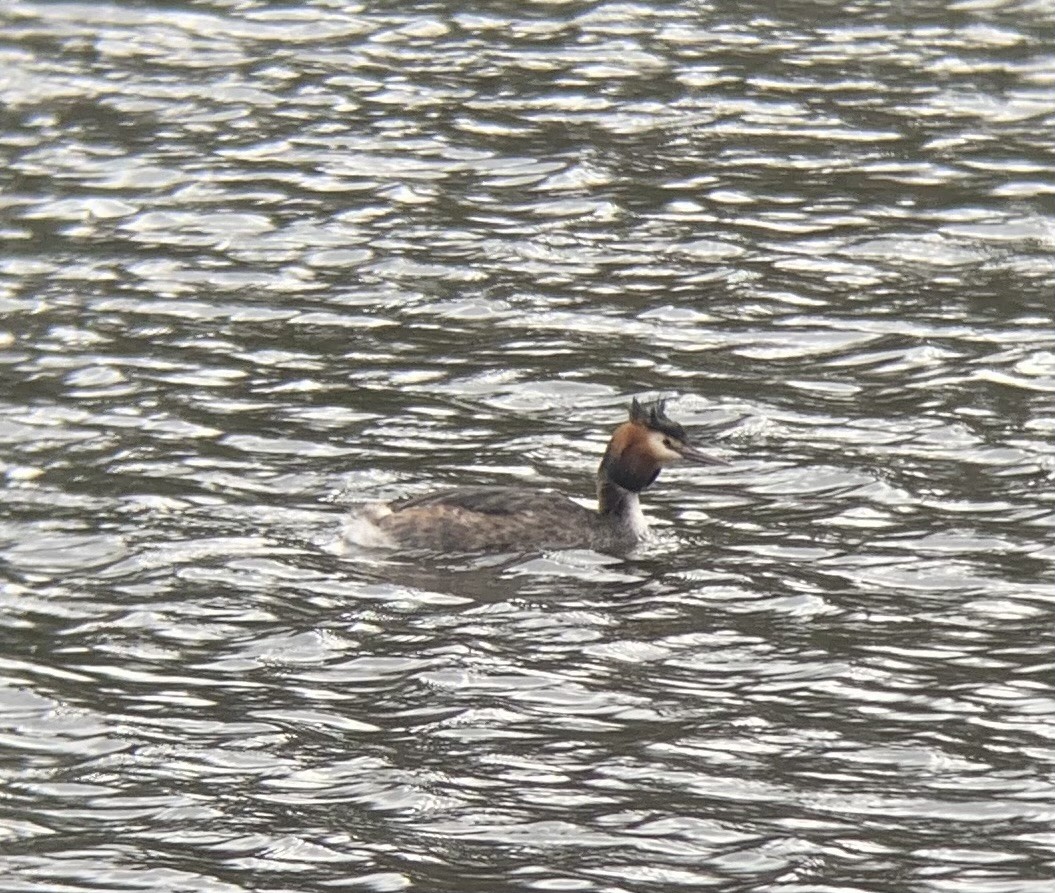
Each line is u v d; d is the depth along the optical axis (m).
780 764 13.60
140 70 28.61
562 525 16.84
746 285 22.36
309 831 12.87
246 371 20.22
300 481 17.91
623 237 23.61
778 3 31.00
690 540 16.95
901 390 19.81
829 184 25.08
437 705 14.35
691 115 27.11
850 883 12.27
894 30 30.02
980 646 15.12
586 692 14.52
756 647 15.13
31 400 19.42
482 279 22.50
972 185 24.98
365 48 29.39
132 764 13.66
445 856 12.59
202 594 15.91
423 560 16.53
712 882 12.29
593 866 12.47
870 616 15.60
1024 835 12.79
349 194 24.77
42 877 12.38
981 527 17.02
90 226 23.89
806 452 18.53
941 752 13.72
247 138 26.39
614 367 20.41
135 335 21.05
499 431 19.02
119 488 17.67
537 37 29.78
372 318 21.56
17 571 16.22
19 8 30.66
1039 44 29.41
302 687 14.61
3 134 26.52
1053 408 19.33
